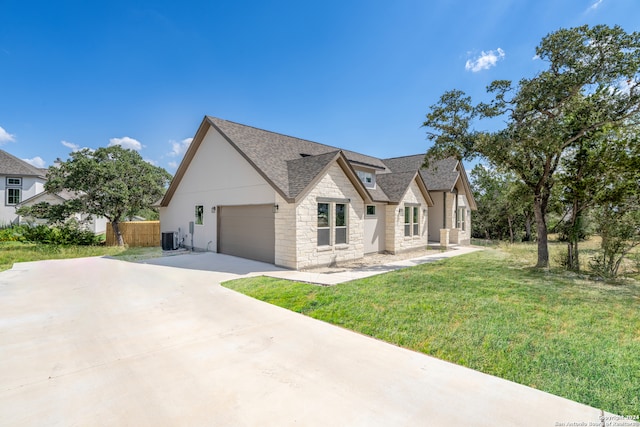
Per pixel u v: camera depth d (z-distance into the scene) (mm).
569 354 4320
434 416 2977
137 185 19969
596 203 10516
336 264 12547
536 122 10414
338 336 5133
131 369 3988
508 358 4234
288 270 11008
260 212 12766
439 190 20438
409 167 22250
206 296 7668
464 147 11977
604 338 4852
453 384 3602
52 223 18641
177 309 6617
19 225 23125
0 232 21078
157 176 21391
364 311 6285
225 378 3740
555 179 11352
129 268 11617
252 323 5738
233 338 5023
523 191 12312
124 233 19781
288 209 11266
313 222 11672
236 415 3020
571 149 11297
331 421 2908
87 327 5547
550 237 26250
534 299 7047
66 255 15352
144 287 8609
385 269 11312
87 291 8188
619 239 9812
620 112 9922
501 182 24797
